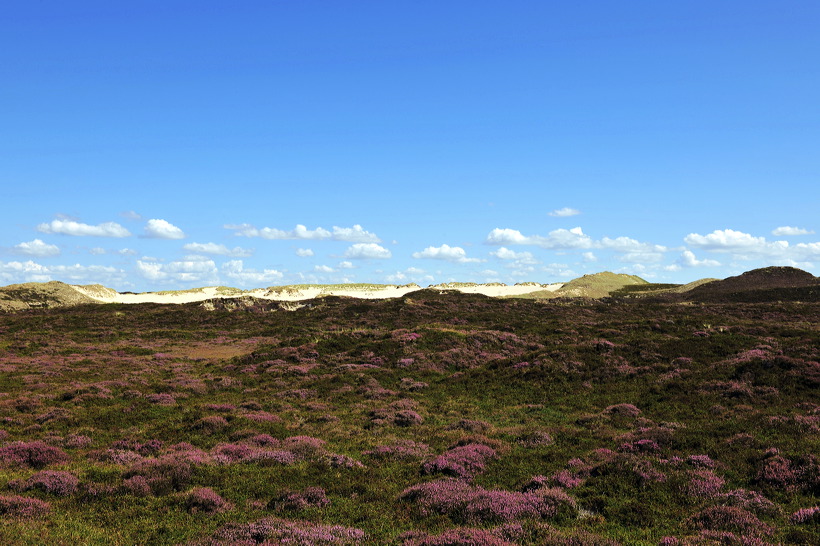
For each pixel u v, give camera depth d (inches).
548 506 567.2
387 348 1782.7
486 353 1801.2
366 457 792.9
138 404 1147.3
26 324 2920.8
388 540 494.0
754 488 623.5
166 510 557.9
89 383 1392.7
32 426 946.1
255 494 624.1
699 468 690.8
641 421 1003.3
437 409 1179.3
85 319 3149.6
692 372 1326.3
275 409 1151.6
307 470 709.9
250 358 1772.9
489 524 530.9
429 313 3088.1
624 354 1556.3
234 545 458.9
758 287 4419.3
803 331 1831.9
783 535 489.1
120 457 764.6
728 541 471.2
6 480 640.4
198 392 1322.6
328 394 1310.3
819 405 1026.1
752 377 1216.8
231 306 3636.8
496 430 962.1
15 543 441.7
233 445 826.2
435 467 717.9
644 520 539.8
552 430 938.7
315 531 499.8
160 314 3358.8
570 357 1519.4
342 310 3277.6
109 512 547.2
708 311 3164.4
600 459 746.8
